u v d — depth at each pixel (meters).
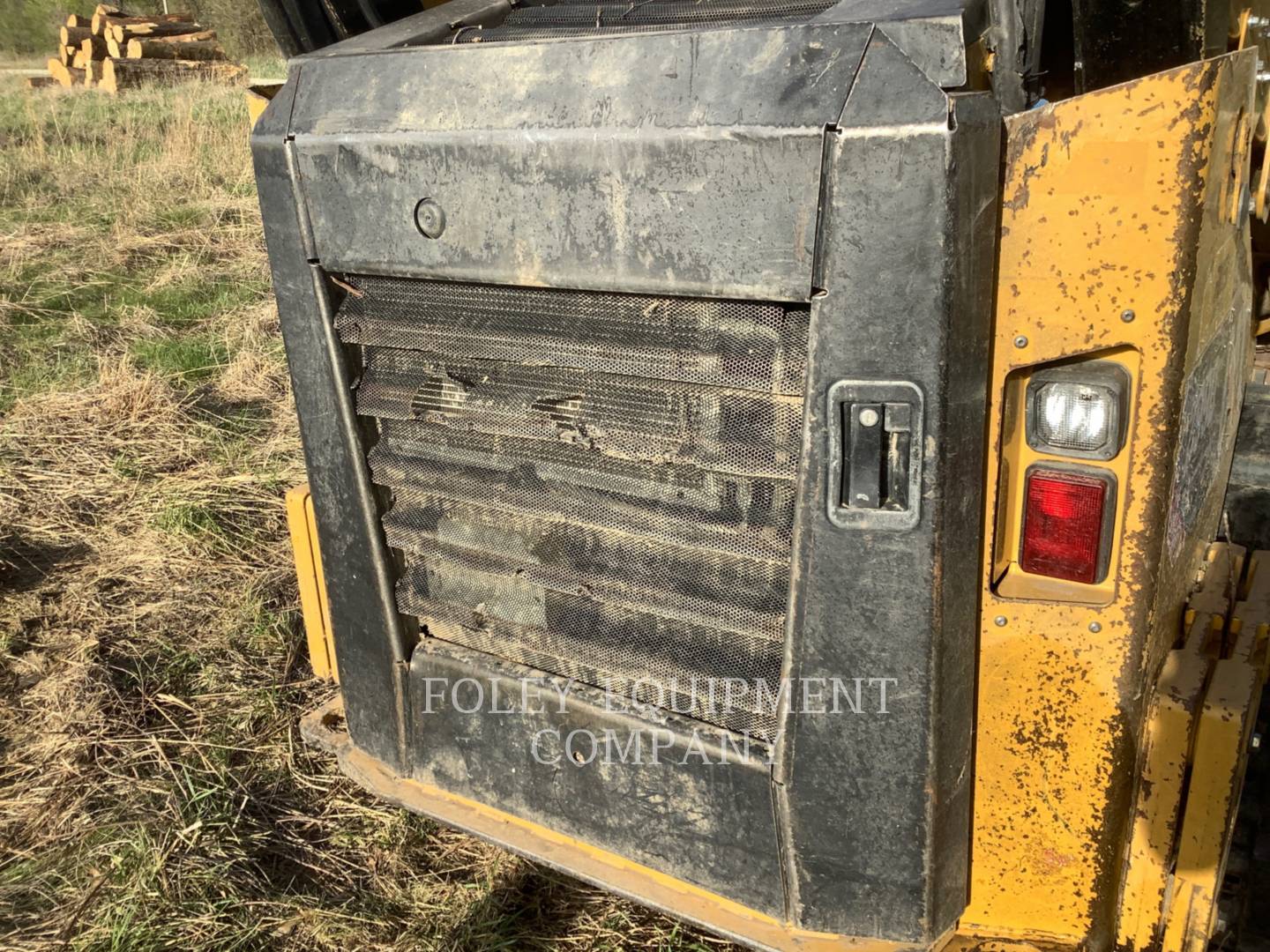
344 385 1.94
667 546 1.74
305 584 2.39
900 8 1.42
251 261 7.66
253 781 2.80
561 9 1.98
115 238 8.02
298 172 1.83
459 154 1.65
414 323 1.84
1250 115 1.74
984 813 1.73
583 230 1.58
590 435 1.74
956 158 1.34
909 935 1.73
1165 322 1.41
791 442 1.57
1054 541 1.58
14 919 2.36
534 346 1.73
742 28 1.46
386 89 1.74
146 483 4.54
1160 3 1.45
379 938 2.31
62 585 3.79
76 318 6.23
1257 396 2.51
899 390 1.45
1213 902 1.64
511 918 2.32
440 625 2.09
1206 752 1.57
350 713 2.25
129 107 13.12
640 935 2.27
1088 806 1.64
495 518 1.90
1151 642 1.55
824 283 1.44
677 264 1.52
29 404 5.24
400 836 2.59
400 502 2.02
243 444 4.88
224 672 3.27
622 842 1.93
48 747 2.92
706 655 1.75
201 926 2.32
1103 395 1.49
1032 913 1.75
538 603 1.92
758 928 1.81
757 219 1.45
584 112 1.54
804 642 1.62
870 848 1.69
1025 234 1.45
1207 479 1.96
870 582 1.55
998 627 1.62
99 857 2.52
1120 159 1.37
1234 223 1.73
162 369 5.62
